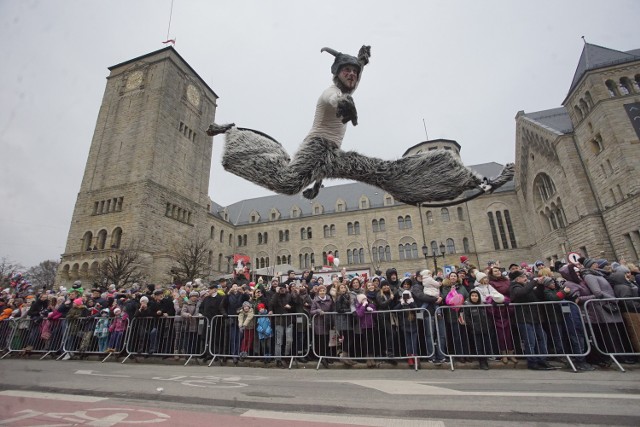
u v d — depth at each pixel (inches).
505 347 298.2
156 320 406.3
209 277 1861.5
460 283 351.6
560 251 1275.8
